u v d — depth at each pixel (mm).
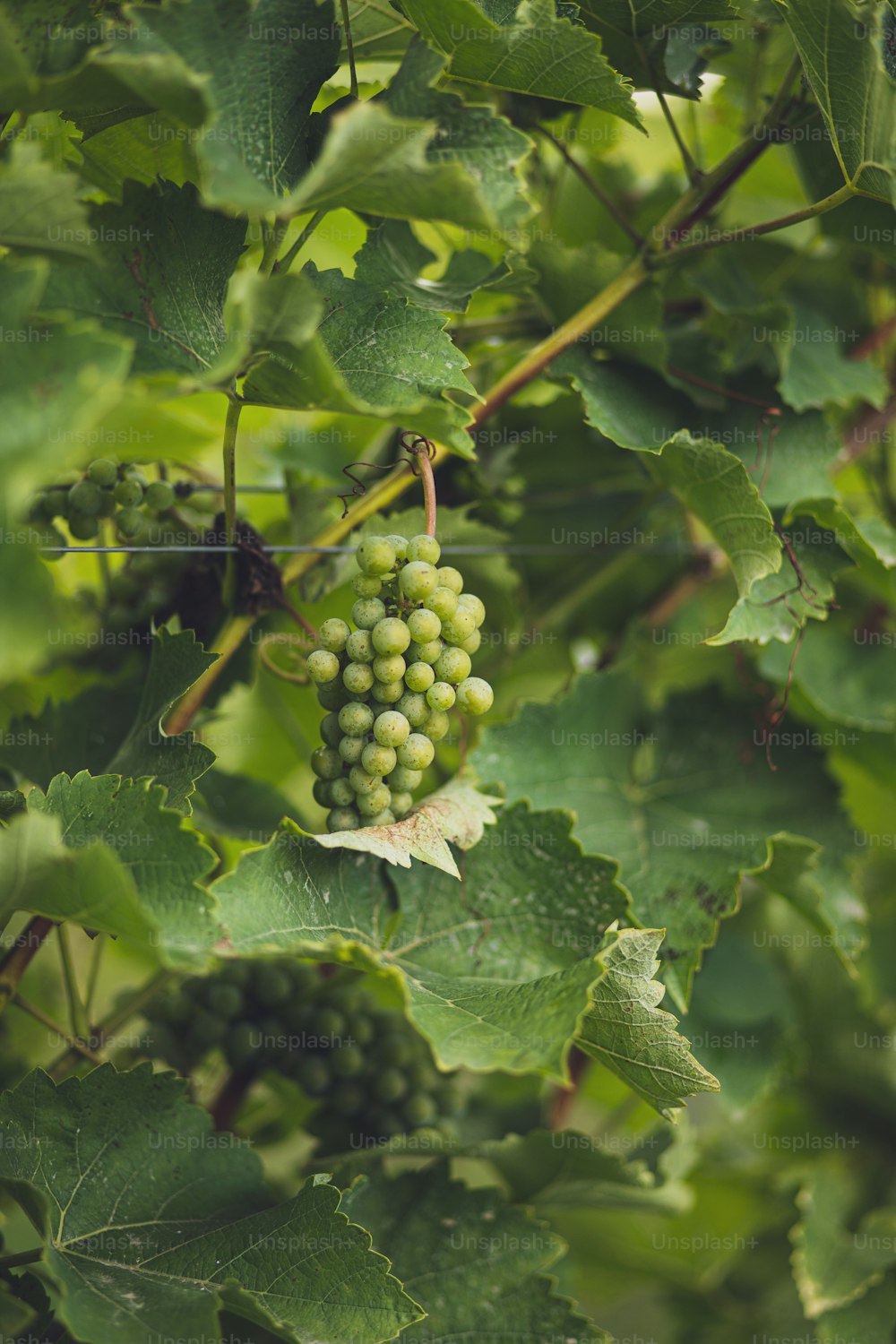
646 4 1258
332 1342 1153
